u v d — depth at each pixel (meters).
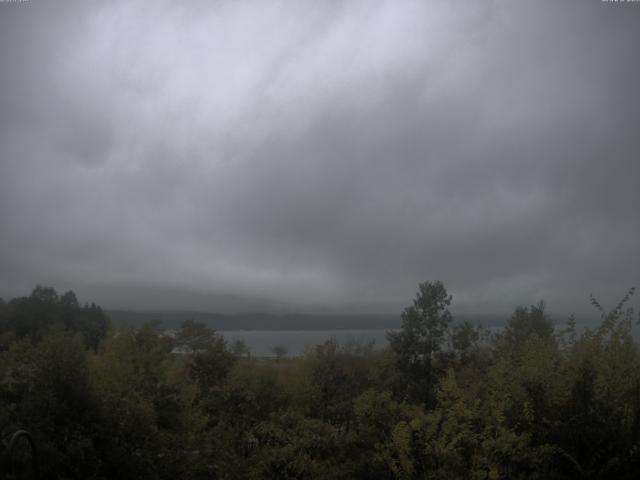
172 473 9.25
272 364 16.66
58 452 7.34
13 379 8.76
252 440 11.39
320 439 9.68
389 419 8.92
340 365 15.68
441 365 14.77
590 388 6.87
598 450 6.57
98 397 8.42
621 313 7.73
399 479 7.56
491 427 7.07
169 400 10.86
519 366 7.93
